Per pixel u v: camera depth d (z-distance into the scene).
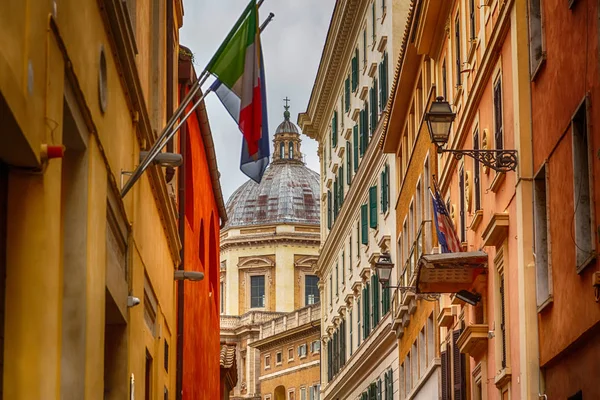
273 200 138.88
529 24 22.58
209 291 42.25
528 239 22.38
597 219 17.69
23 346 10.91
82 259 13.29
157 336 22.91
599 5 17.20
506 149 23.92
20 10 9.86
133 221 17.95
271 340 118.69
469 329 26.88
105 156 14.58
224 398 54.97
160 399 23.75
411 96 43.88
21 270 10.93
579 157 18.94
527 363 21.95
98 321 14.07
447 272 27.34
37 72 10.52
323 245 74.25
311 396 112.94
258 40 16.39
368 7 58.25
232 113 16.42
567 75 19.47
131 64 16.25
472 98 27.72
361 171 60.09
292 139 147.75
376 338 54.72
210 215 42.59
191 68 30.77
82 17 12.87
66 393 12.92
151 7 22.91
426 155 38.28
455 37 31.98
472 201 28.72
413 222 42.56
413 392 42.53
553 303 20.81
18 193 10.94
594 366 18.11
